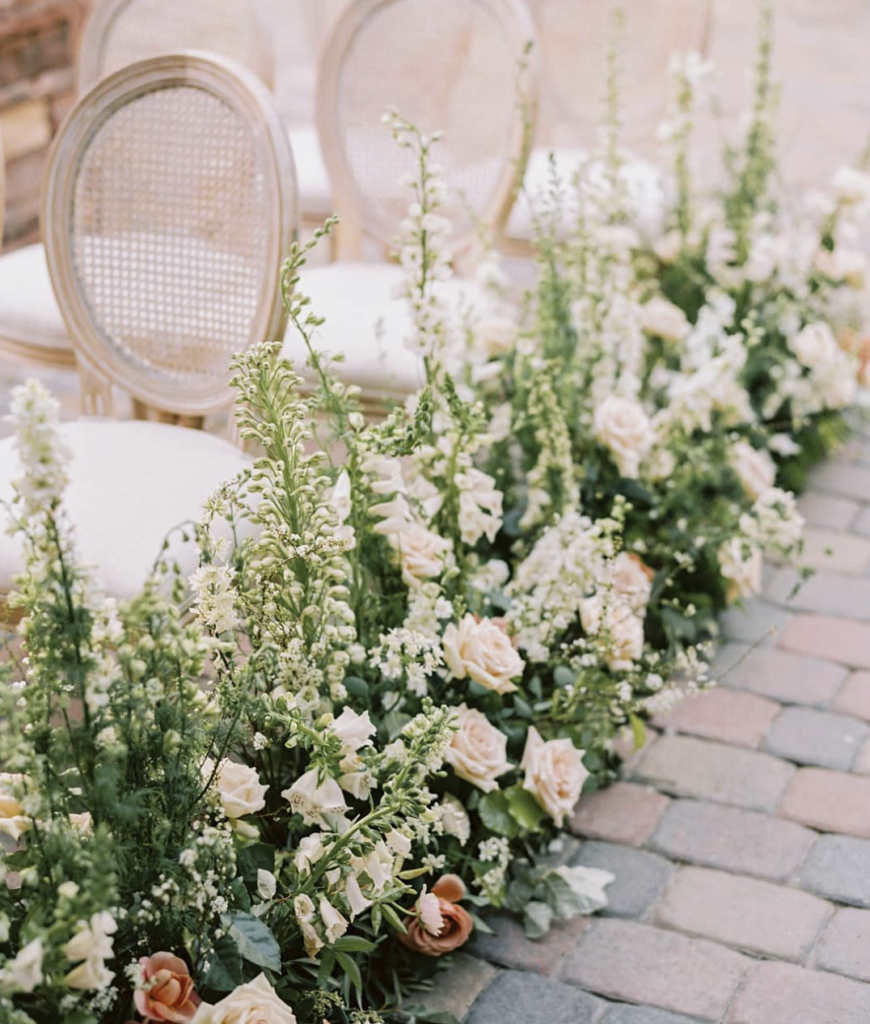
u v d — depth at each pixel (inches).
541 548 82.4
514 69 107.7
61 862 52.3
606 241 104.9
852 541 117.1
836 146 217.6
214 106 81.7
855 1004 70.9
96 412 89.2
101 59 119.8
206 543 59.3
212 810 59.2
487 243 106.3
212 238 82.7
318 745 58.7
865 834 83.5
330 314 97.4
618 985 72.6
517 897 77.8
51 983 49.5
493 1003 71.4
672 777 89.1
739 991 71.9
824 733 93.1
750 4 286.5
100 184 84.8
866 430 137.0
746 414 108.3
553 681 85.4
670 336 115.0
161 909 55.4
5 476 75.6
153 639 53.4
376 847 60.5
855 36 273.3
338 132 111.8
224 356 83.9
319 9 160.1
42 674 53.9
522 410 96.3
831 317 135.4
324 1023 63.2
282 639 62.4
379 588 78.8
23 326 99.3
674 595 100.8
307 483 62.1
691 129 127.1
